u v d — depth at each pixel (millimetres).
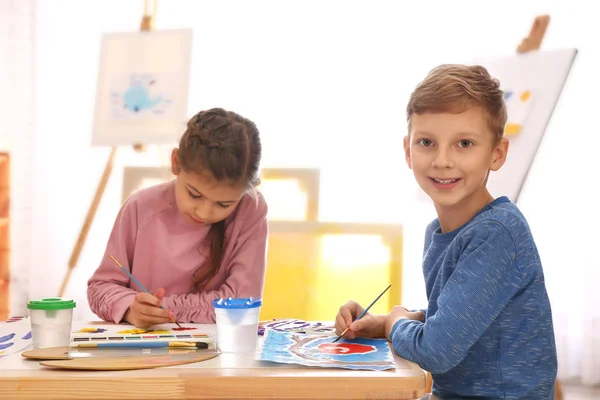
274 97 2979
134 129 2678
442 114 1062
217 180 1237
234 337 961
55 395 798
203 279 1432
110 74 2756
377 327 1106
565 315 2809
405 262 2875
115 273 1399
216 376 809
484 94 1070
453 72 1092
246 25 2992
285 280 2314
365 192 2916
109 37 2791
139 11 3035
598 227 2787
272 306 2291
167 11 3012
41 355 910
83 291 2982
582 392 2711
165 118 2654
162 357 907
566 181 2826
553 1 2828
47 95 3027
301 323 1234
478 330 989
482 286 999
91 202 2840
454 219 1152
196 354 928
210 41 3004
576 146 2816
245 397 804
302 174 2596
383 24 2938
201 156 1230
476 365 1048
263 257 1454
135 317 1154
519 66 2383
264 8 2986
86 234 2729
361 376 812
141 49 2750
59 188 3018
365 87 2938
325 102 2953
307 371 836
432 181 1092
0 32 3014
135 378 802
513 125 2318
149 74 2719
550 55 2344
